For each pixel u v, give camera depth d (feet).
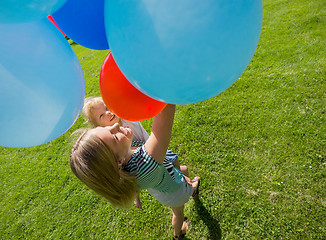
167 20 2.20
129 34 2.40
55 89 2.83
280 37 15.06
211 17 2.19
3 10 2.29
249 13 2.41
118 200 4.09
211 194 8.00
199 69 2.47
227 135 9.69
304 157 8.00
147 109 3.66
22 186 11.49
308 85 10.57
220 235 7.11
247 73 12.69
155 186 4.73
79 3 3.24
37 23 2.80
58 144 13.48
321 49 12.52
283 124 9.27
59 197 10.27
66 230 9.00
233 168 8.49
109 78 3.55
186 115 11.24
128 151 4.17
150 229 7.97
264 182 7.79
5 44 2.51
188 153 9.57
